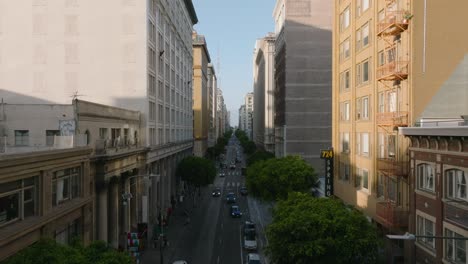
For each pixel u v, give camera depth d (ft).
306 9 268.21
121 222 144.25
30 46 167.94
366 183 122.83
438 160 78.59
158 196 206.90
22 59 167.94
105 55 168.14
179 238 173.58
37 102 167.32
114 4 168.04
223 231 185.57
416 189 88.33
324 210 87.30
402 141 95.66
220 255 148.25
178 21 262.06
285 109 268.82
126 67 168.14
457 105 91.97
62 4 168.25
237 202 262.47
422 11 92.12
